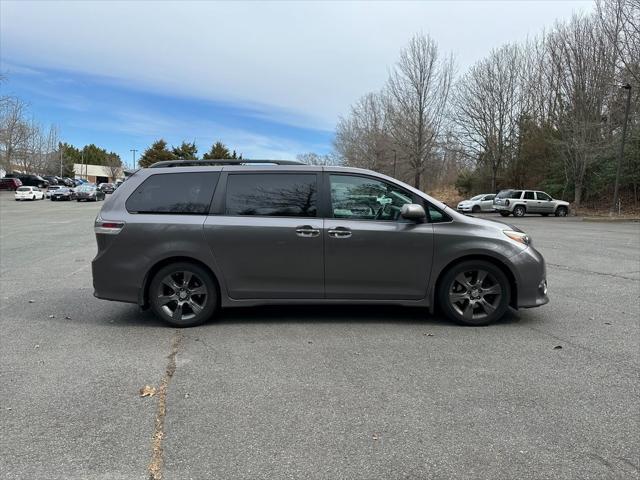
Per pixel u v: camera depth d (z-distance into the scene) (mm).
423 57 47625
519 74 43062
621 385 3818
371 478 2633
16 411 3373
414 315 5836
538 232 19031
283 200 5383
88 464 2750
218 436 3053
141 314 5941
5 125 62250
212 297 5371
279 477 2639
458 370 4117
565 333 5176
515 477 2643
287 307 6203
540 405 3471
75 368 4156
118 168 122188
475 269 5367
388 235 5285
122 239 5297
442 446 2939
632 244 14258
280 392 3678
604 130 32531
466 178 53656
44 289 7422
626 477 2639
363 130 70875
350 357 4418
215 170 5477
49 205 39500
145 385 3805
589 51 33000
